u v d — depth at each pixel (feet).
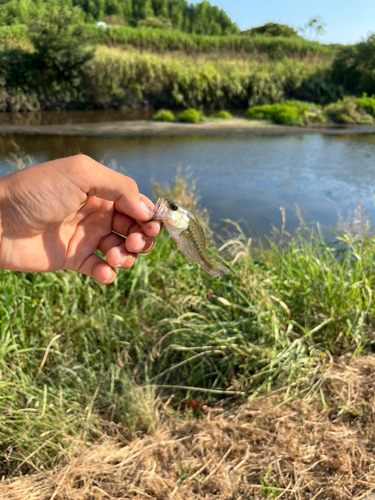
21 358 10.20
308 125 64.49
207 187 31.55
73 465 7.75
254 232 23.22
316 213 26.99
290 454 8.13
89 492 7.30
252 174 35.88
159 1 217.36
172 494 7.31
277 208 27.61
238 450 8.25
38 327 11.10
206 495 7.35
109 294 13.01
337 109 70.03
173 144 47.29
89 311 11.89
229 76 80.18
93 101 73.51
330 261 13.88
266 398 9.45
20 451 8.05
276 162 40.60
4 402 8.77
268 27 137.59
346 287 11.84
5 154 39.47
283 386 9.77
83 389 9.59
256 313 10.96
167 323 11.64
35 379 9.73
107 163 37.37
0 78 65.21
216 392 9.60
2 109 65.67
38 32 67.56
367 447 8.23
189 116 63.26
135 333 11.44
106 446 8.33
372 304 11.90
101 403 9.48
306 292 11.98
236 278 12.80
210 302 12.63
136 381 10.27
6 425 8.43
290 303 12.12
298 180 34.60
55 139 47.32
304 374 10.05
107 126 57.06
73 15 73.20
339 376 9.99
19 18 112.78
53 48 67.51
